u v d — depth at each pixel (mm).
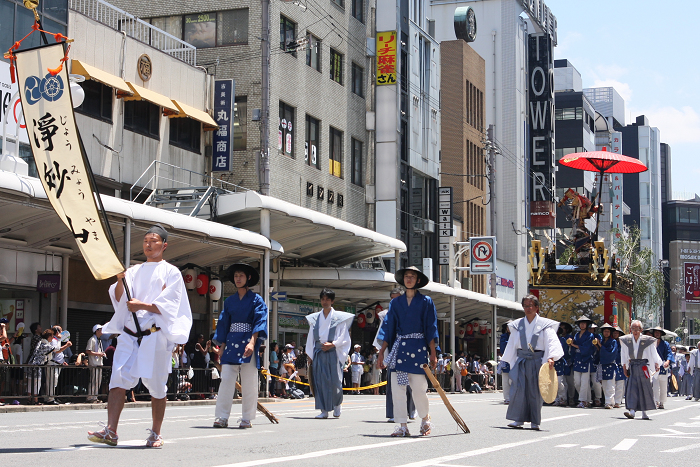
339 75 37625
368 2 40344
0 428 10789
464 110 56438
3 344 17000
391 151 40250
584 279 23031
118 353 7391
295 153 33375
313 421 12852
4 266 20312
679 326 128125
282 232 26594
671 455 8516
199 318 27719
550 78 68750
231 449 7938
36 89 7664
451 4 68312
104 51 24234
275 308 28031
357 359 29344
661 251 132250
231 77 31219
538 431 11312
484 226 60031
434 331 10117
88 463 6441
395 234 39969
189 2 31641
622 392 19891
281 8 32375
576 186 86562
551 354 11430
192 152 28109
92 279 23594
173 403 19344
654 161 132500
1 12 20625
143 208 18641
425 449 8359
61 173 7492
